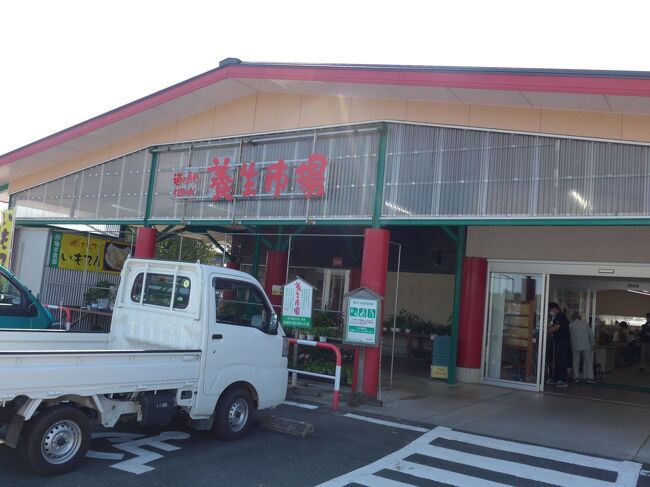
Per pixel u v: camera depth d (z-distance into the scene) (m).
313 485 5.75
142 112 12.87
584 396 11.80
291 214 11.18
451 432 8.21
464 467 6.68
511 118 9.09
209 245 31.30
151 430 7.33
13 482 5.23
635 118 8.06
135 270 7.66
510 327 12.55
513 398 11.11
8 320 9.21
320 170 10.83
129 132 14.02
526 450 7.48
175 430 7.41
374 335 9.70
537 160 8.83
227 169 12.20
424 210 9.70
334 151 10.88
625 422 9.39
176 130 13.37
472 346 12.71
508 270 12.52
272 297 16.25
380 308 9.77
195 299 6.85
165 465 6.01
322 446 7.14
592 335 14.08
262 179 11.66
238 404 7.15
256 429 7.69
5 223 16.84
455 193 9.47
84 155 15.36
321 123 11.06
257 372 7.37
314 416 8.71
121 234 17.72
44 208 16.20
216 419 6.92
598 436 8.37
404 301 19.02
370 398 9.70
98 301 15.33
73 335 7.09
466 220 9.27
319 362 11.69
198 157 12.94
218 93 12.05
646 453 7.57
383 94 10.10
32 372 5.17
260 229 16.14
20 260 16.58
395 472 6.36
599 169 8.29
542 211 8.66
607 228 11.45
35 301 9.61
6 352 5.03
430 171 9.77
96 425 7.36
